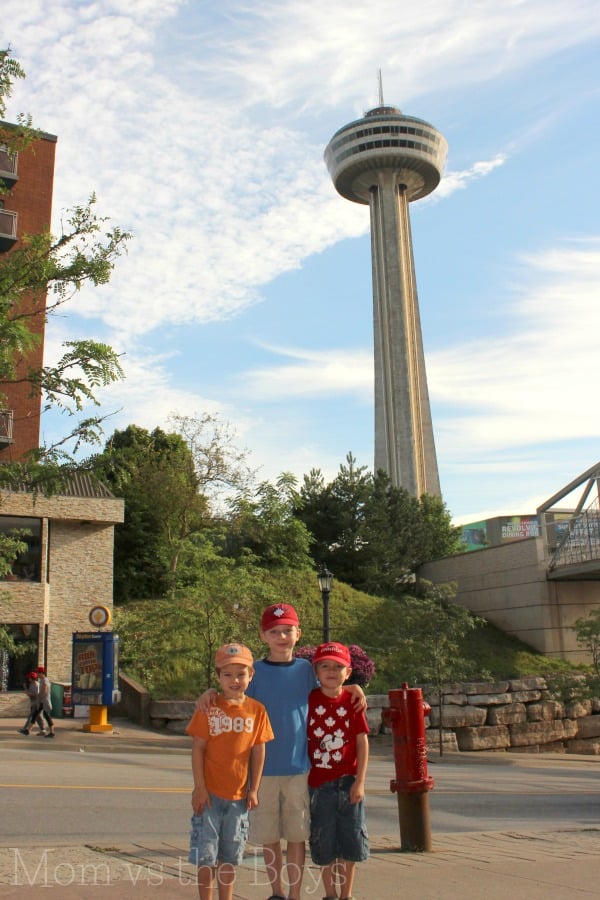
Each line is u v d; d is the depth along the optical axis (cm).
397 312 10262
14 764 1498
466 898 543
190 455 3744
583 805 1274
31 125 1852
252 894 550
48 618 2855
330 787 502
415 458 9600
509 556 3669
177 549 3306
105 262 1702
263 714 479
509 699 2983
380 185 11138
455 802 1252
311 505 4578
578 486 3447
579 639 3077
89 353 1622
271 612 512
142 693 2456
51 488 1684
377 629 3428
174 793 1186
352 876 512
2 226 3194
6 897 511
